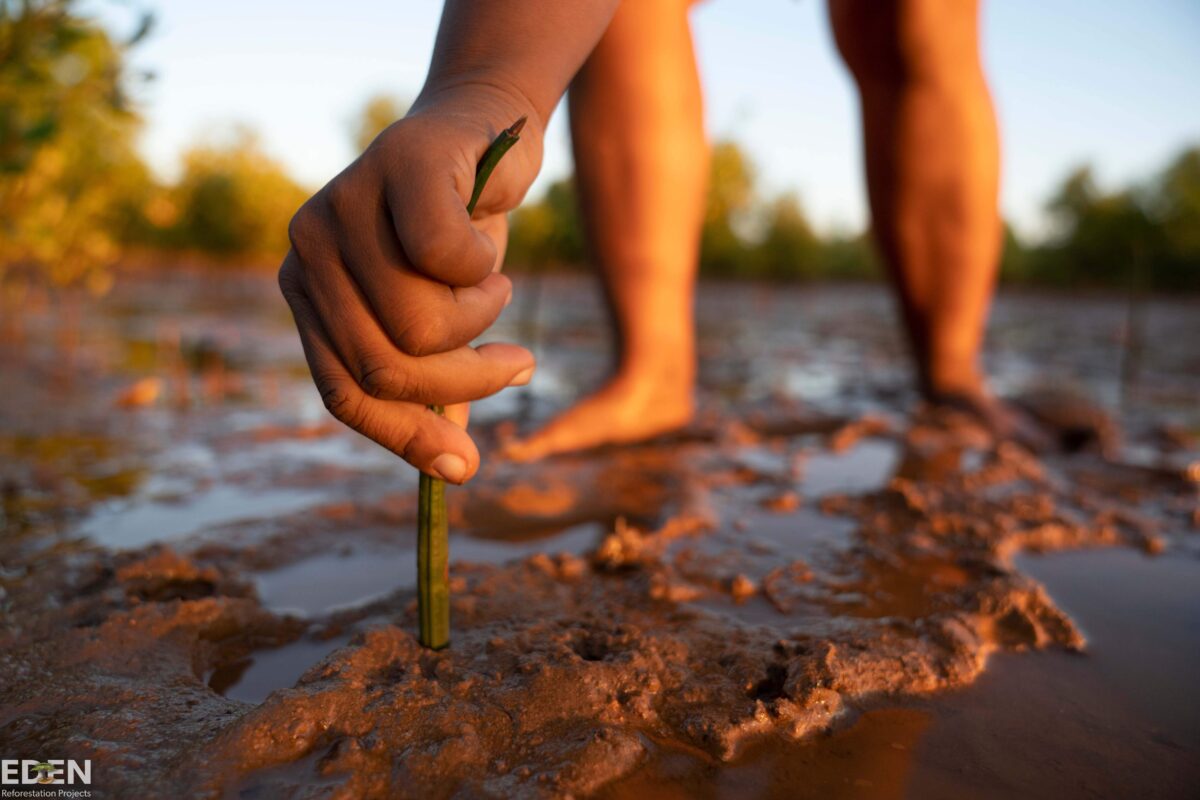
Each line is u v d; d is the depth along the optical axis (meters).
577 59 0.29
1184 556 0.48
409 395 0.25
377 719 0.28
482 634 0.35
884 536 0.50
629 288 0.71
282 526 0.50
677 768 0.27
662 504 0.56
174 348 1.43
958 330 0.82
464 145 0.24
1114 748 0.29
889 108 0.76
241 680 0.34
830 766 0.28
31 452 0.69
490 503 0.55
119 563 0.43
